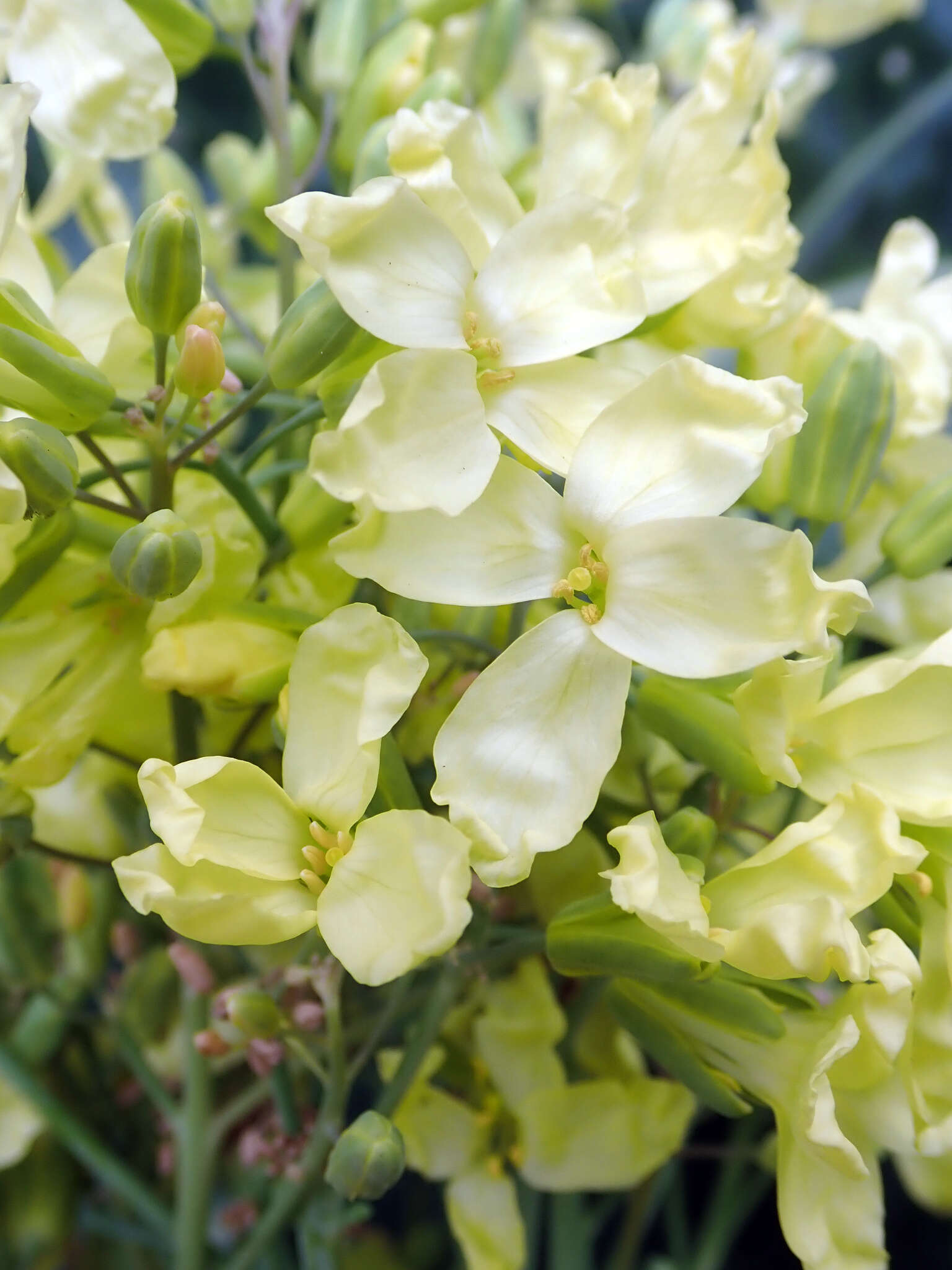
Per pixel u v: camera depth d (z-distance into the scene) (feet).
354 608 0.34
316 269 0.33
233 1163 0.50
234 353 0.46
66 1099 0.48
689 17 0.57
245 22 0.44
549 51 0.56
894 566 0.41
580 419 0.36
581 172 0.39
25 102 0.34
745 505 0.41
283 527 0.39
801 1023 0.35
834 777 0.36
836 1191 0.35
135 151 0.39
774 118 0.40
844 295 0.65
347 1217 0.40
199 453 0.38
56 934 0.47
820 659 0.33
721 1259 0.48
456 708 0.34
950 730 0.36
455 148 0.37
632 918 0.34
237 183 0.52
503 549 0.34
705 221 0.40
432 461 0.33
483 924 0.38
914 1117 0.35
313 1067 0.38
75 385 0.34
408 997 0.39
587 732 0.34
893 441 0.43
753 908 0.34
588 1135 0.42
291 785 0.34
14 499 0.33
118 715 0.40
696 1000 0.35
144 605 0.38
